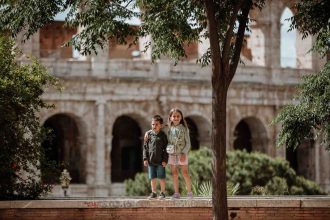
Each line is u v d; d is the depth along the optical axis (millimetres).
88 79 99875
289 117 49781
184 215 44656
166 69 103812
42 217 45000
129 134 112375
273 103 109250
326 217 44969
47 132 52344
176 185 46781
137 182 87375
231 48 46125
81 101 100188
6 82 49781
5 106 48906
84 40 47188
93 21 43594
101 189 100438
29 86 51625
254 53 111062
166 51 45875
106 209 44969
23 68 52375
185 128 46875
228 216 44031
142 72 103188
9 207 44969
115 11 43656
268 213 44844
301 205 44906
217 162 41000
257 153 90125
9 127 49844
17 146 50469
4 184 50281
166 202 44719
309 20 47969
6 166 49719
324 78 48719
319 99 48438
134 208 44875
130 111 102188
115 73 101938
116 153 111750
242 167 85062
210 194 55969
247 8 43062
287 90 109812
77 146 107125
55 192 95062
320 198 46156
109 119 101312
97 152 100938
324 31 48031
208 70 106312
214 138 41125
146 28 45062
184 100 104062
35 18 44125
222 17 44875
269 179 84750
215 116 41094
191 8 44438
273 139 109750
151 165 46438
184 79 104500
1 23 44875
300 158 114125
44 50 109812
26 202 45031
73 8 44000
